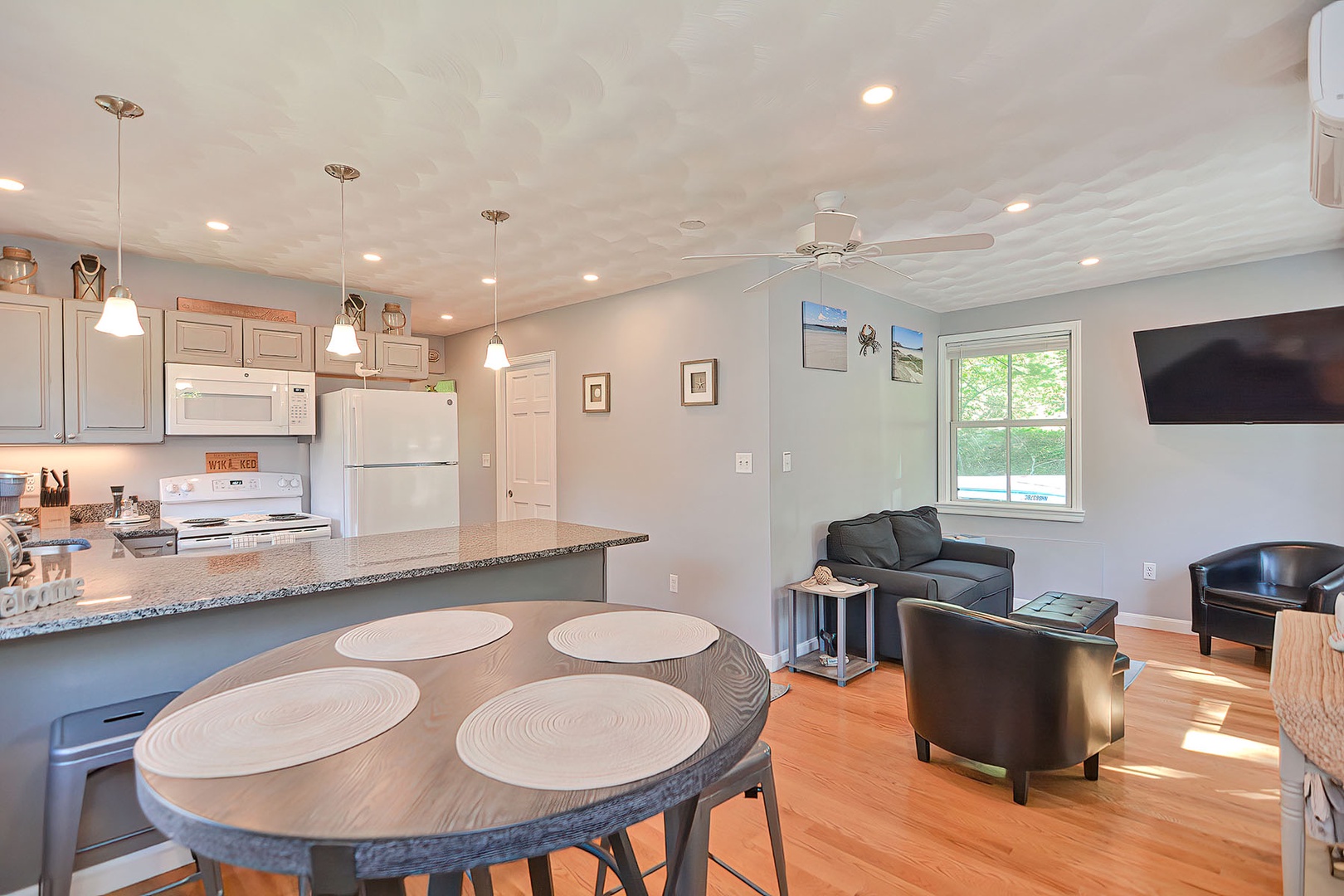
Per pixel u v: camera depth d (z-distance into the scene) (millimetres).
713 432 3998
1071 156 2449
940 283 4461
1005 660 2287
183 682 1795
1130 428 4477
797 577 3953
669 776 794
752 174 2580
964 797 2406
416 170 2498
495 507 5652
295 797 738
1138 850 2072
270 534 3576
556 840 709
